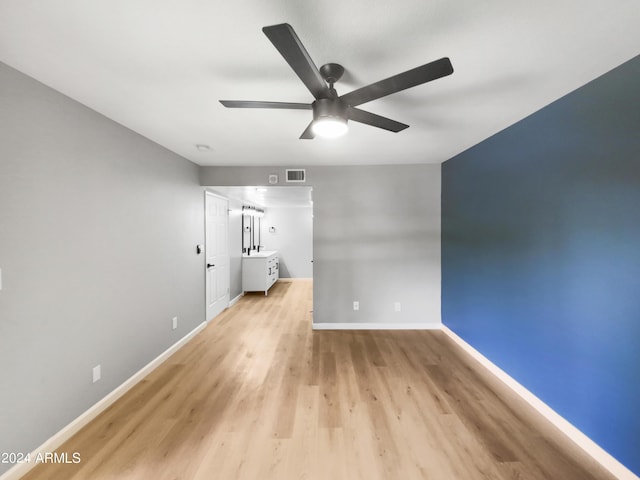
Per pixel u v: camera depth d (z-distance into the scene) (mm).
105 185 2172
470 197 3041
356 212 3801
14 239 1551
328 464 1628
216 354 3080
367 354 3061
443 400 2223
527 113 2152
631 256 1466
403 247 3811
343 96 1422
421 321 3830
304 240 7777
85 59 1478
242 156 3355
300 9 1156
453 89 1786
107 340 2186
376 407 2137
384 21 1221
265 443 1787
